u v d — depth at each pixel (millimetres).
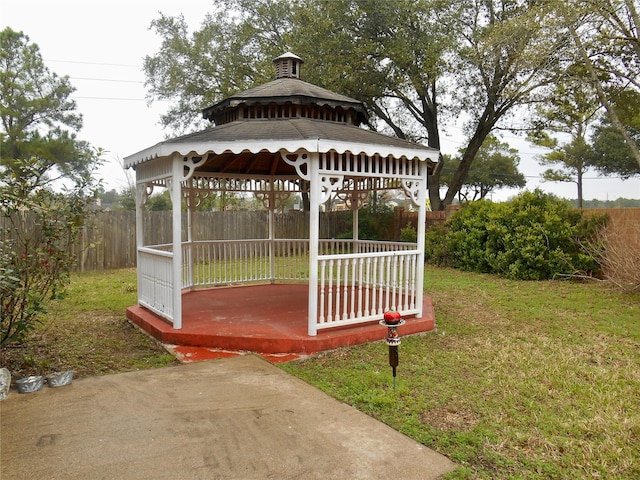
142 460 2645
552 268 9891
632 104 13523
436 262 12727
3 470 2527
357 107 6172
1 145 16031
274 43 18172
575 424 3150
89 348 4973
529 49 11422
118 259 12398
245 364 4387
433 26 14062
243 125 5367
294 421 3166
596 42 11391
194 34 19141
